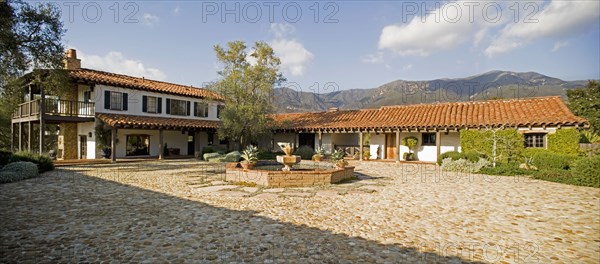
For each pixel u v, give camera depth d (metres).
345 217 6.42
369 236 5.25
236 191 9.11
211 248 4.62
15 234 5.16
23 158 13.30
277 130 24.75
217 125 24.53
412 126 18.69
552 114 15.95
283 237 5.13
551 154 13.55
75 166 16.31
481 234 5.45
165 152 23.97
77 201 7.67
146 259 4.20
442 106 21.66
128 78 23.50
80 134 21.11
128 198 8.08
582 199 8.37
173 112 24.34
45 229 5.43
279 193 8.86
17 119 20.30
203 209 6.95
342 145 24.66
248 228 5.59
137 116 21.55
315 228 5.64
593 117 23.31
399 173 14.31
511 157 15.82
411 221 6.20
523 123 15.52
